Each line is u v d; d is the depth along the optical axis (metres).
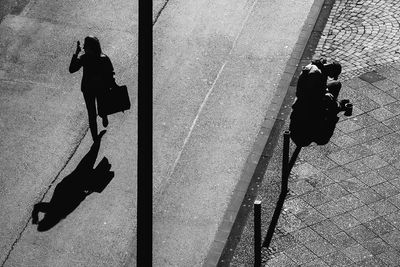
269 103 13.69
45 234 11.62
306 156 12.56
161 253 11.31
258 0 16.06
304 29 15.23
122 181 12.37
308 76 12.70
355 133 12.91
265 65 14.49
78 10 15.79
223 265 11.12
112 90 12.43
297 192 11.99
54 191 12.26
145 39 9.59
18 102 13.81
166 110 13.60
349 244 11.16
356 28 15.11
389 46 14.62
